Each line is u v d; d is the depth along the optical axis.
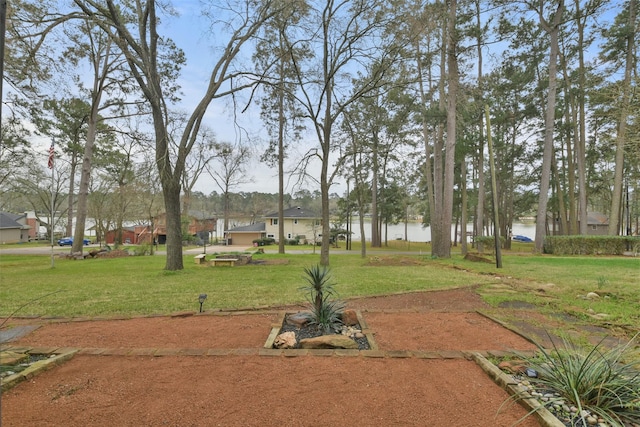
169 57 14.89
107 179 29.83
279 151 22.52
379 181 35.81
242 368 3.11
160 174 11.09
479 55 21.22
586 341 3.95
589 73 20.05
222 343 3.82
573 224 25.33
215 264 13.77
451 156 17.12
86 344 3.80
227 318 4.96
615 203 20.44
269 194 68.38
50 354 3.39
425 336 4.12
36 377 2.89
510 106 25.16
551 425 2.14
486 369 3.03
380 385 2.79
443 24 14.12
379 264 14.59
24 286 8.34
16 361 3.16
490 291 7.32
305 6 11.30
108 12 11.56
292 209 49.78
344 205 35.69
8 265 14.97
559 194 27.19
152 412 2.37
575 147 26.03
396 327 4.51
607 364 2.56
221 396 2.59
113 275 10.68
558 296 6.75
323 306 4.62
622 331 4.38
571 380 2.46
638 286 7.79
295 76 14.34
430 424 2.25
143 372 3.02
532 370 2.89
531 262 14.23
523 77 21.72
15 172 24.86
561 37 21.61
